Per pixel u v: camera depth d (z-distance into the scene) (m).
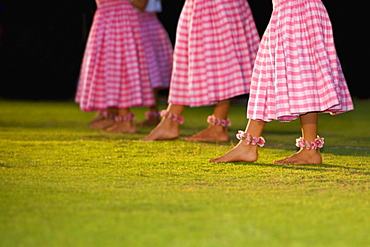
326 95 14.41
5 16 39.06
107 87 22.45
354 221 8.94
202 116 31.75
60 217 9.12
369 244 7.79
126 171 13.66
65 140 19.83
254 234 8.17
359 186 11.84
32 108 34.62
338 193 11.04
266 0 35.94
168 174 13.29
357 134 23.64
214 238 7.98
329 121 29.30
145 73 23.02
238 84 19.11
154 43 25.45
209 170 13.91
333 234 8.23
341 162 15.43
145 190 11.23
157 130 20.00
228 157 15.23
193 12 19.16
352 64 41.88
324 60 14.52
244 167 14.38
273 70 14.67
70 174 13.12
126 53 22.45
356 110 35.25
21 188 11.31
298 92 14.52
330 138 22.05
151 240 7.92
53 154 16.39
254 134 15.28
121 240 7.95
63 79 41.22
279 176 13.08
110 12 22.44
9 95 41.94
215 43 19.12
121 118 22.77
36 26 39.41
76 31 38.81
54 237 8.12
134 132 22.67
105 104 22.66
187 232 8.27
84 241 7.92
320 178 12.83
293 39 14.59
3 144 18.45
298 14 14.60
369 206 9.91
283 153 17.36
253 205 9.91
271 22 14.85
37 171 13.50
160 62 25.66
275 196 10.70
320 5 14.76
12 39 40.06
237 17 19.14
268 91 14.73
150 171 13.69
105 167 14.25
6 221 8.91
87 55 23.02
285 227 8.55
